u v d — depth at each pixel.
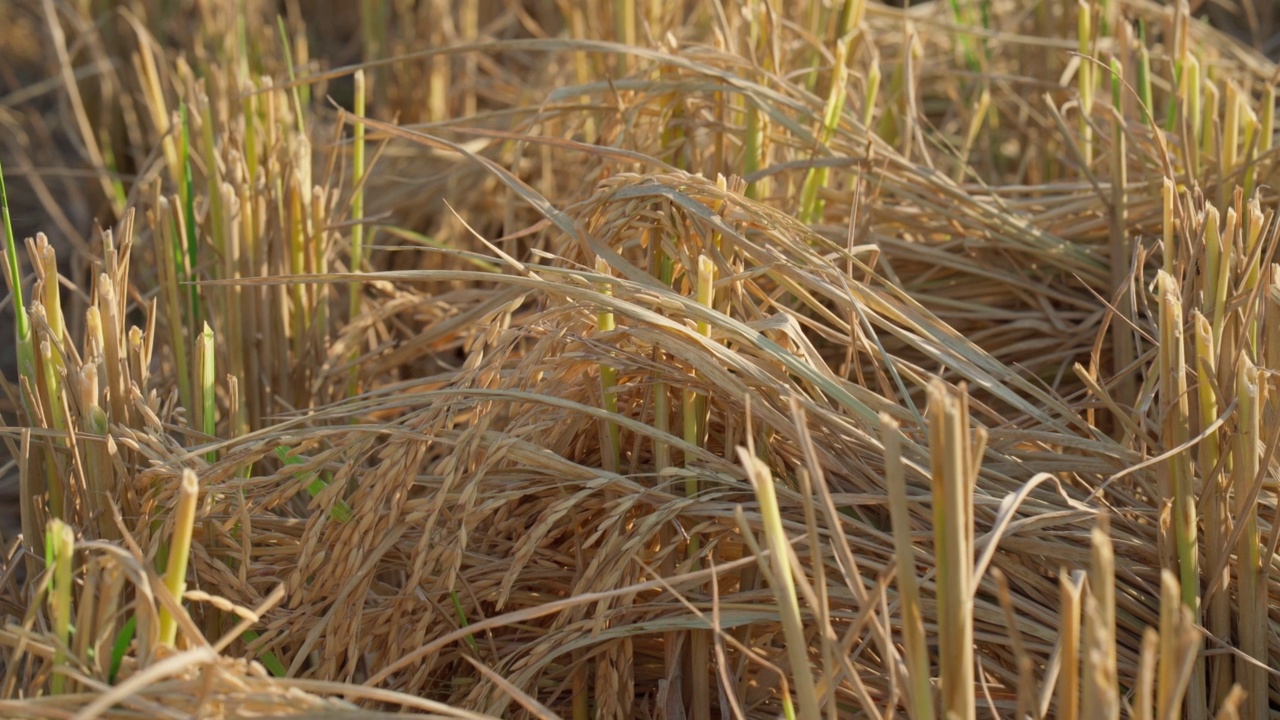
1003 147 3.80
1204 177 2.84
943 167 3.50
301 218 2.84
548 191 3.46
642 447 2.48
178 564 2.17
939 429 2.07
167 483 2.38
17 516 3.03
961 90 3.93
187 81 3.08
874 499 2.38
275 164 2.83
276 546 2.47
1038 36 3.74
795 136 2.92
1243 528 2.32
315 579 2.43
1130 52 3.02
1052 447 2.54
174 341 2.76
